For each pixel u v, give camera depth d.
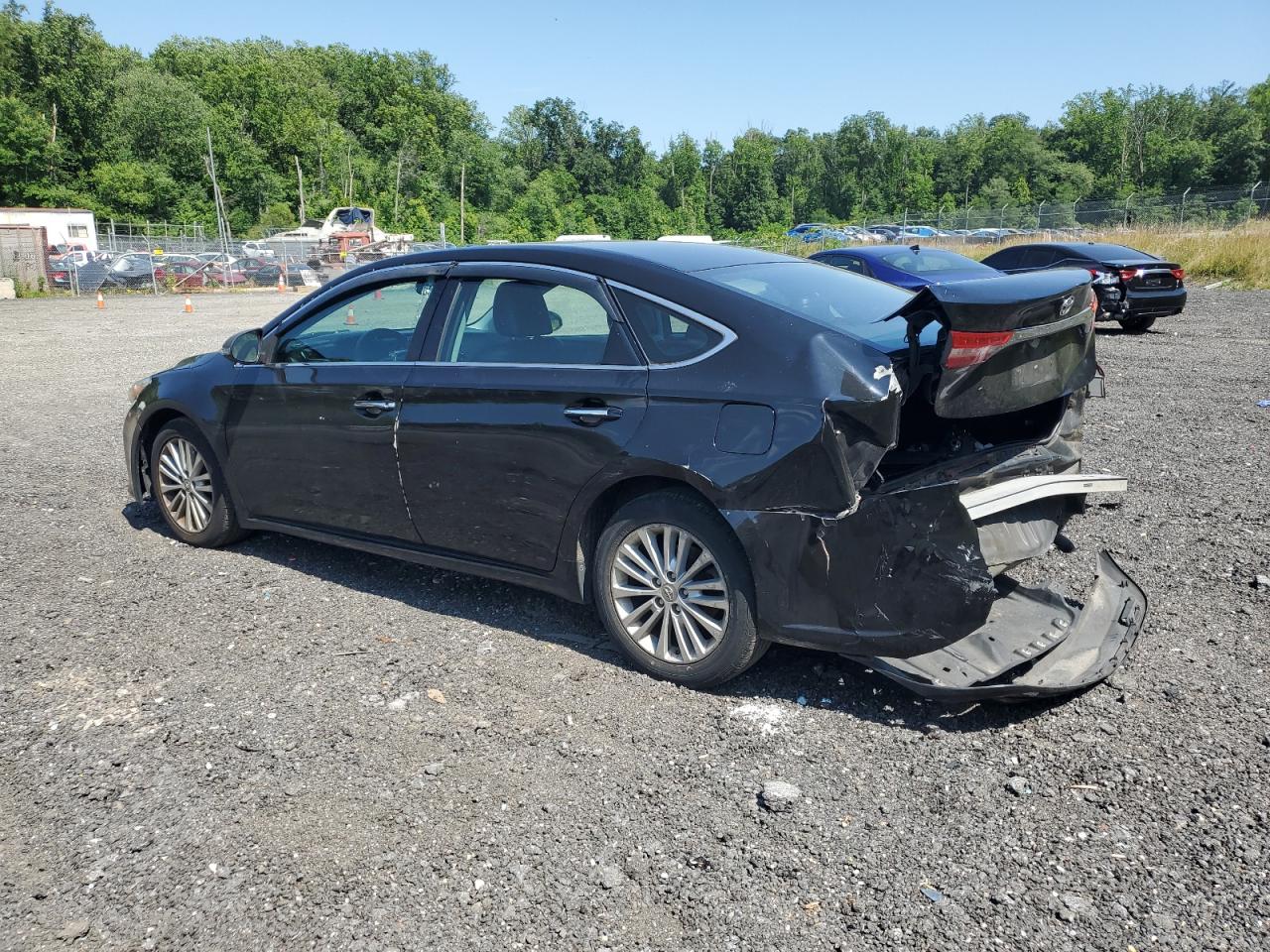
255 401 4.62
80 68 68.50
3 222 42.31
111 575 4.71
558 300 3.74
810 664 3.68
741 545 3.29
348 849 2.62
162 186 67.25
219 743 3.17
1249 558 4.65
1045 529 3.59
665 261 3.71
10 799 2.87
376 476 4.20
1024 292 3.12
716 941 2.27
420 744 3.15
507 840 2.65
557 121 125.62
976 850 2.57
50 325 19.44
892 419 3.02
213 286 35.72
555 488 3.65
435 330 4.07
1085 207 49.09
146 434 5.34
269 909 2.39
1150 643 3.77
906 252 12.55
